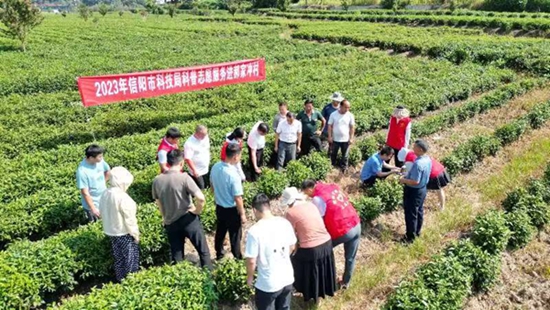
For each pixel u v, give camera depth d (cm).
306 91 2311
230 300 848
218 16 9069
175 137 1029
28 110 2081
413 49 3788
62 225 1123
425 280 861
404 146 1320
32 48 4250
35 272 832
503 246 997
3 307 778
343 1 8362
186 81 1734
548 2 6397
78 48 4147
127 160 1412
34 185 1230
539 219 1120
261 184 1252
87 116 1942
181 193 816
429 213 1211
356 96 2178
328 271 800
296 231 773
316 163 1381
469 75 2562
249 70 1877
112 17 9800
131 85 1616
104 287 781
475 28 5200
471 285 905
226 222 909
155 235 962
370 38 4253
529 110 2025
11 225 1032
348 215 838
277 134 1352
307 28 5484
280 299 732
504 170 1445
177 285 763
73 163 1389
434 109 2170
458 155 1450
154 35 5288
